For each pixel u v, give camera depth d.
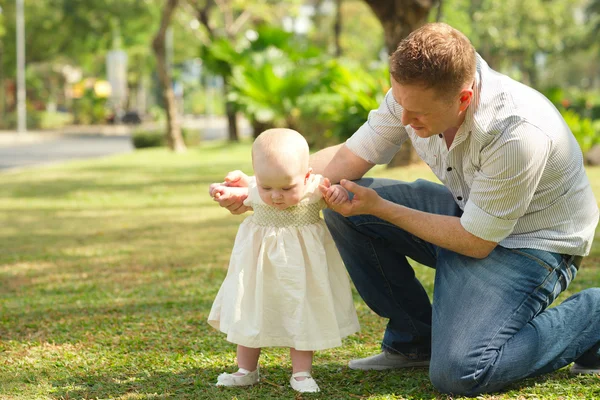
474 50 2.34
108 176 13.33
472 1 36.78
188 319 3.68
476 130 2.40
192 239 6.59
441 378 2.45
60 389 2.66
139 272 5.10
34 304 4.12
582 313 2.55
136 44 41.69
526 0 36.72
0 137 29.61
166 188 11.28
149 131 23.14
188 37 42.72
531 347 2.45
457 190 2.68
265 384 2.67
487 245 2.49
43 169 15.03
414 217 2.55
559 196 2.52
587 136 12.73
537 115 2.43
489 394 2.48
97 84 48.16
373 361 2.88
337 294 2.61
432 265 2.90
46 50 36.22
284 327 2.53
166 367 2.91
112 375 2.82
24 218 8.30
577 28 44.03
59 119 40.91
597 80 77.50
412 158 10.74
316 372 2.83
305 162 2.51
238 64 17.80
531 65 46.47
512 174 2.38
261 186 2.50
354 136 2.92
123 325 3.60
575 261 2.66
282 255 2.52
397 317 2.85
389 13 10.14
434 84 2.24
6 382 2.75
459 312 2.47
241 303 2.55
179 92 54.41
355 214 2.57
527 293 2.49
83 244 6.43
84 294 4.40
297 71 16.66
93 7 33.59
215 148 21.05
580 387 2.54
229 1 23.72
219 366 2.91
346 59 16.56
